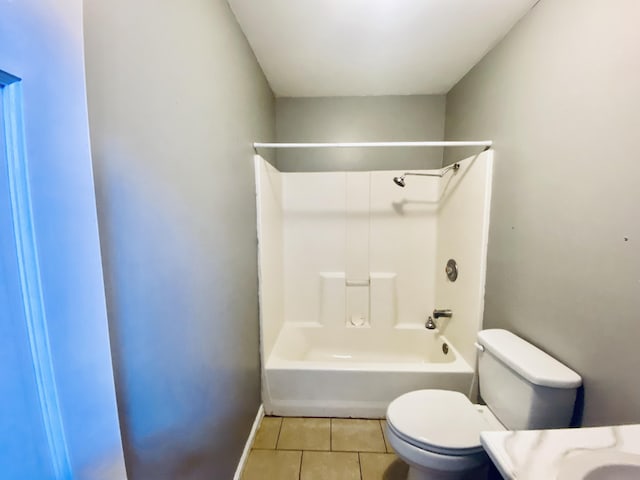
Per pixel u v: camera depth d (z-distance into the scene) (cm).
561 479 63
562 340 112
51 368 36
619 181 89
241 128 155
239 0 132
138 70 71
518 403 114
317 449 166
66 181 37
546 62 122
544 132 122
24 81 32
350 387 187
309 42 168
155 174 78
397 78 216
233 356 142
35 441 34
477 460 115
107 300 61
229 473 136
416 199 254
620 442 73
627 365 87
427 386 183
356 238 259
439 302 244
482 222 170
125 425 67
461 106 214
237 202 149
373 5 137
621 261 89
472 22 147
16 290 33
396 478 148
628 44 86
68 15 37
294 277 264
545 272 121
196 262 103
